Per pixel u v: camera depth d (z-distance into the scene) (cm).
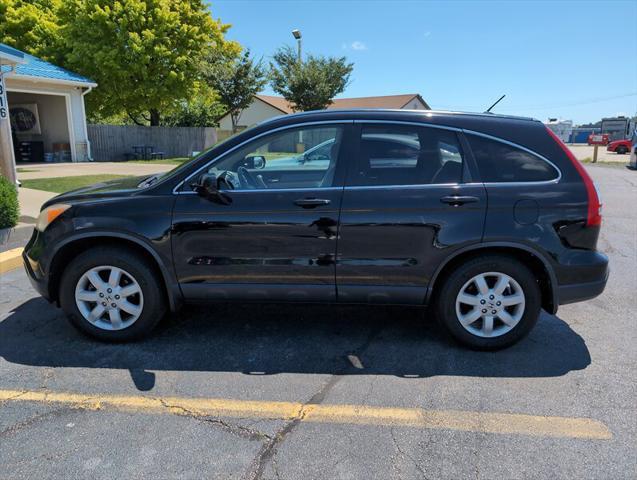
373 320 431
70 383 325
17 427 277
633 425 280
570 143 6706
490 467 246
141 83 2319
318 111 372
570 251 349
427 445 263
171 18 2269
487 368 347
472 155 352
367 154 357
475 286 362
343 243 351
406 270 353
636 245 712
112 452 256
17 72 1692
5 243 629
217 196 353
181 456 254
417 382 329
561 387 322
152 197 361
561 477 239
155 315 376
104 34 2198
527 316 361
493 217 343
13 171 846
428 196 345
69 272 372
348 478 239
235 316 439
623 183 1500
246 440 267
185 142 2688
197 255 360
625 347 381
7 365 348
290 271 358
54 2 2461
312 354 368
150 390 317
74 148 2044
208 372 341
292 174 429
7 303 465
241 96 2964
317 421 285
